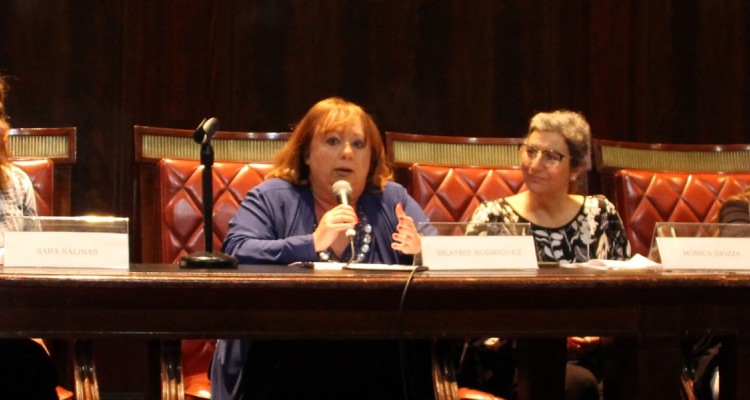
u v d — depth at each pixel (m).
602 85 6.10
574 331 2.56
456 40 6.08
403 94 6.04
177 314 2.38
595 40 6.10
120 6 5.71
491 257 2.76
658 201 4.40
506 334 2.52
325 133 3.42
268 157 4.14
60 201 4.02
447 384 2.97
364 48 6.02
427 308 2.47
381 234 3.50
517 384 3.33
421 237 2.76
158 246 3.81
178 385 2.86
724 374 2.77
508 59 6.11
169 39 5.73
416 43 6.06
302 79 5.96
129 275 2.32
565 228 4.01
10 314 2.32
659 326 2.60
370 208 3.53
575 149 3.90
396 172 4.27
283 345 3.16
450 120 6.07
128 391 4.72
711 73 6.21
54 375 3.14
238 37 5.89
